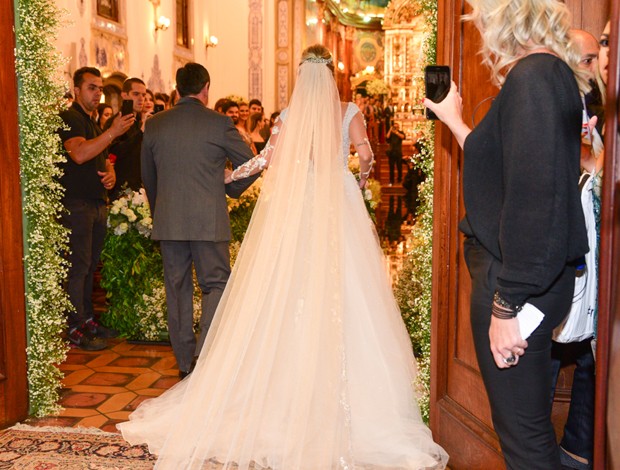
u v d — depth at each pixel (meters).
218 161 3.68
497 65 1.63
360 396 2.81
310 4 17.70
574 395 2.51
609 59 1.36
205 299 3.78
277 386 2.73
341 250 2.82
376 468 2.66
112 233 4.92
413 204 13.10
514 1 1.58
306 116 2.96
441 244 2.77
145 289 4.85
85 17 9.70
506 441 1.63
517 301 1.48
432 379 2.87
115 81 10.57
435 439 2.85
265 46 16.22
